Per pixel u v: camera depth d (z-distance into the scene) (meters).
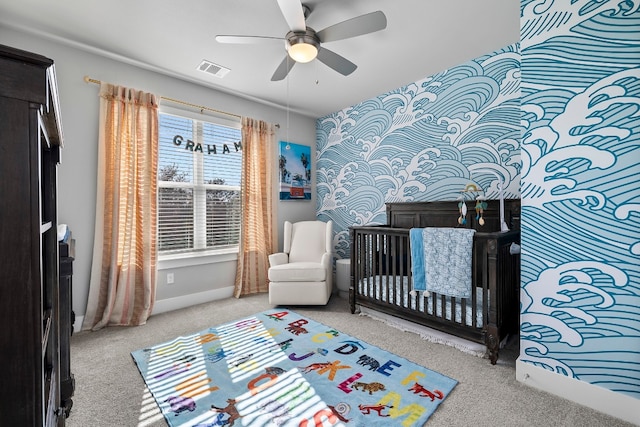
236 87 3.24
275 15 2.01
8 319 0.59
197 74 2.91
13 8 1.93
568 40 1.53
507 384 1.67
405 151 3.29
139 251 2.72
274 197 3.86
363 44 2.42
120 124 2.60
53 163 1.19
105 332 2.44
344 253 4.01
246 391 1.62
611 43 1.41
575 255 1.53
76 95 2.44
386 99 3.44
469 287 2.00
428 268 2.19
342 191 4.02
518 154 2.48
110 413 1.44
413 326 2.44
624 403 1.38
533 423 1.36
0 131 0.58
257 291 3.62
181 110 3.06
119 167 2.59
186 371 1.82
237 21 2.08
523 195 1.70
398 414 1.42
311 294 2.99
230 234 3.52
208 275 3.28
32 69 0.62
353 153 3.86
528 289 1.69
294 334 2.37
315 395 1.57
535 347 1.66
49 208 1.17
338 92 3.41
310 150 4.30
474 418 1.39
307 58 1.97
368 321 2.67
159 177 2.96
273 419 1.39
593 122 1.46
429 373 1.78
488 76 2.62
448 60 2.71
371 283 2.82
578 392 1.51
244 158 3.51
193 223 3.22
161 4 1.90
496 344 1.87
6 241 0.59
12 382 0.60
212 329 2.48
